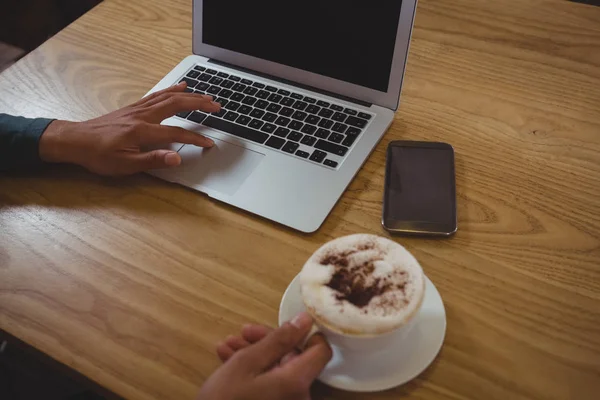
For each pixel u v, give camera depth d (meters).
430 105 0.85
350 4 0.77
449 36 0.96
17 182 0.79
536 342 0.60
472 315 0.63
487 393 0.57
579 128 0.81
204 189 0.75
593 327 0.61
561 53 0.91
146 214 0.74
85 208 0.75
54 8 1.55
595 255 0.67
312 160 0.76
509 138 0.80
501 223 0.71
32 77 0.94
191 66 0.92
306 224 0.70
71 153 0.77
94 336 0.63
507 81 0.88
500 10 0.99
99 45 1.00
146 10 1.06
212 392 0.50
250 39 0.87
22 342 0.63
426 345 0.58
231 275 0.67
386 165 0.76
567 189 0.74
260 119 0.82
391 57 0.78
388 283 0.52
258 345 0.53
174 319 0.64
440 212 0.71
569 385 0.57
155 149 0.80
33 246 0.71
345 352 0.57
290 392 0.51
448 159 0.77
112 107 0.89
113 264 0.69
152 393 0.58
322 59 0.83
